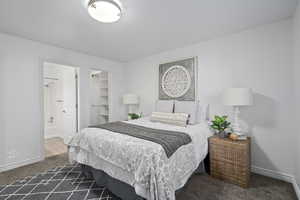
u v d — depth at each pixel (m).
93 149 1.86
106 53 3.47
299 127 1.70
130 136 1.78
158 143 1.52
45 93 4.57
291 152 1.96
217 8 1.76
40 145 2.71
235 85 2.41
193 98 2.87
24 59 2.56
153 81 3.60
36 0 1.58
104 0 1.54
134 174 1.42
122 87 4.33
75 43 2.84
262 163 2.17
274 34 2.07
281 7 1.75
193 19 2.00
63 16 1.90
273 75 2.09
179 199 1.64
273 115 2.09
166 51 3.32
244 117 2.31
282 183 1.94
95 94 4.99
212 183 1.94
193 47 2.90
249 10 1.80
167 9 1.77
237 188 1.83
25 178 2.10
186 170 1.68
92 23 2.08
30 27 2.18
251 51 2.26
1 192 1.77
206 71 2.73
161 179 1.29
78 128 3.49
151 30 2.32
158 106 3.17
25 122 2.56
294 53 1.86
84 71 3.49
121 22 2.07
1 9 1.73
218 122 2.15
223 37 2.54
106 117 4.93
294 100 1.90
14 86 2.45
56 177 2.13
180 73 3.05
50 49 2.89
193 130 2.12
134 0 1.60
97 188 1.87
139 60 3.92
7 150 2.37
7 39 2.38
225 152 1.98
